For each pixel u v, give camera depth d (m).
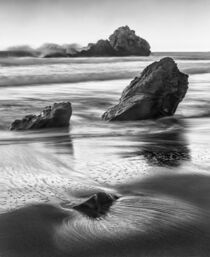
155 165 11.06
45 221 7.16
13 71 44.97
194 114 21.50
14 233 6.73
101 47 108.19
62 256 6.12
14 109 22.16
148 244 6.46
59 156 12.09
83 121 19.34
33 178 9.62
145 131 16.98
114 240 6.55
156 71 19.91
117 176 9.95
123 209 7.70
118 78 45.22
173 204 8.05
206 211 7.74
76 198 8.27
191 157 12.09
